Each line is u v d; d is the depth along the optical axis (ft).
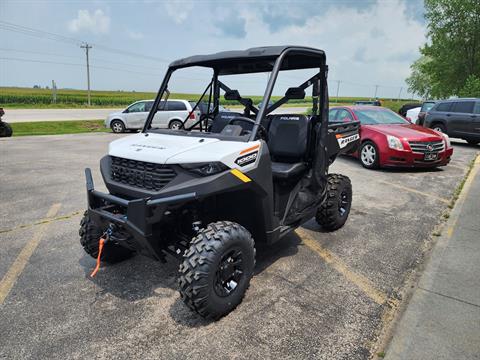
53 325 8.95
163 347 8.13
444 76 99.91
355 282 10.97
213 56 11.25
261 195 9.71
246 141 9.48
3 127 48.39
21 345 8.22
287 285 10.77
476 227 15.01
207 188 8.34
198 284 8.30
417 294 10.03
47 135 52.47
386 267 11.94
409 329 8.52
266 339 8.37
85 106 173.06
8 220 16.26
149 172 9.04
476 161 31.22
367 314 9.34
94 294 10.35
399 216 16.83
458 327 8.59
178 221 9.96
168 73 12.28
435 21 98.07
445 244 13.35
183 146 9.38
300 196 12.34
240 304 9.73
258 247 13.47
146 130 12.09
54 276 11.36
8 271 11.67
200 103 13.75
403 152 25.70
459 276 11.02
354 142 16.08
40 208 17.95
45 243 13.82
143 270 11.76
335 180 14.48
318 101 12.75
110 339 8.43
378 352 7.93
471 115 39.52
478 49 94.58
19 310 9.57
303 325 8.87
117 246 11.78
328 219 14.38
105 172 10.42
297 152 12.39
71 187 21.94
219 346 8.14
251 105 12.54
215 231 8.71
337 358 7.78
